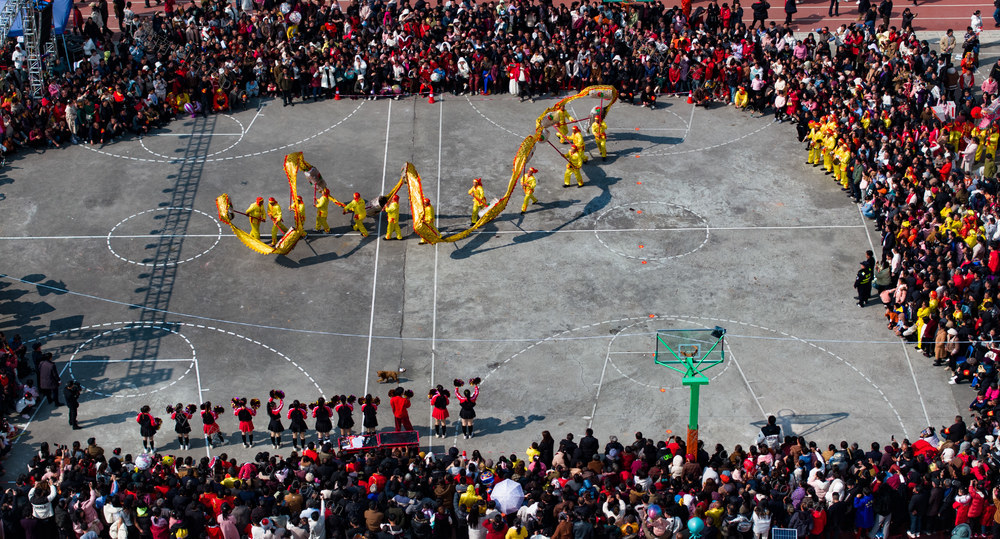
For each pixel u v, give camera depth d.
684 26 56.91
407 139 50.91
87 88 50.22
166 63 53.75
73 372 37.25
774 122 52.31
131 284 41.34
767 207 45.84
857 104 48.66
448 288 41.19
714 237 44.00
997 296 37.50
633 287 41.25
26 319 39.47
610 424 35.38
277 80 53.00
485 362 37.88
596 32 55.97
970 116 48.88
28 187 46.75
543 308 40.22
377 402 33.88
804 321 39.53
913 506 29.92
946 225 40.31
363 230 43.91
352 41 55.12
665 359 33.47
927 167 43.78
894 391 36.47
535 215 45.38
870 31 55.84
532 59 54.06
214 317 39.78
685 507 28.73
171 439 34.81
